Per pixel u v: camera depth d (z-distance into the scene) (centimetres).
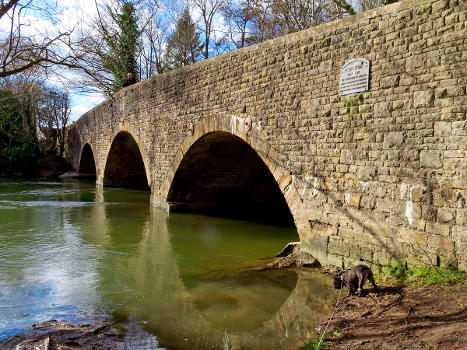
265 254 913
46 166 3609
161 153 1484
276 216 1492
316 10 1670
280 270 748
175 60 2572
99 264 836
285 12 1809
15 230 1192
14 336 473
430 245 558
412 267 579
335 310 527
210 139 1200
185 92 1264
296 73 795
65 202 1839
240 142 1259
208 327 520
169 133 1401
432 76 563
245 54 948
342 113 696
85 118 2944
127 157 2452
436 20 560
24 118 3341
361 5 1697
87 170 3431
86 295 650
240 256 900
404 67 598
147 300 625
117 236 1118
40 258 884
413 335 388
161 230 1205
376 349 375
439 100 554
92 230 1198
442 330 383
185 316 558
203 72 1148
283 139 829
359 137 666
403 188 595
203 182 1505
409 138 589
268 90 872
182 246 999
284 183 827
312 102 757
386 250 618
